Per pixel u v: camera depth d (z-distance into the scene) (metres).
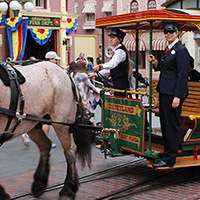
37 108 5.87
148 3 33.34
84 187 6.88
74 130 6.40
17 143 10.28
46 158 6.57
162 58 6.97
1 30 22.39
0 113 5.39
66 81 6.38
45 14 24.86
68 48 27.73
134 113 7.18
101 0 37.59
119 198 6.37
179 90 6.62
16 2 20.34
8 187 6.82
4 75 5.51
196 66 9.18
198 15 6.94
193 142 7.13
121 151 7.66
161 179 7.45
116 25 7.71
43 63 6.32
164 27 6.88
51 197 6.43
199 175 7.74
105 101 8.06
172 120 6.75
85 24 38.62
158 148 7.31
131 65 8.38
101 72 8.62
